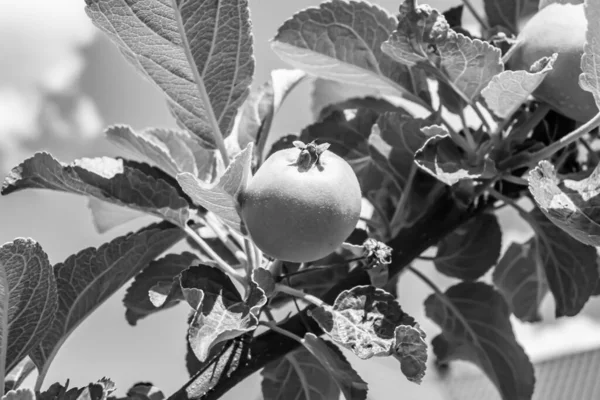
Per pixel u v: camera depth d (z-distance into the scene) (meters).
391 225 0.49
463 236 0.52
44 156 0.44
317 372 0.49
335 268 0.49
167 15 0.42
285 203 0.39
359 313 0.40
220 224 0.48
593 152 0.49
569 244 0.49
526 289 0.58
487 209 0.50
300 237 0.39
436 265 0.53
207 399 0.42
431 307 0.53
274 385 0.49
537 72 0.43
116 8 0.42
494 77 0.44
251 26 0.43
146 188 0.45
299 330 0.43
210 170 0.50
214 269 0.41
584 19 0.44
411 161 0.49
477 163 0.46
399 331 0.39
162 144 0.50
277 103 0.49
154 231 0.45
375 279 0.43
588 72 0.41
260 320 0.43
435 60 0.45
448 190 0.48
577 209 0.41
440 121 0.48
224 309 0.40
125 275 0.46
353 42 0.47
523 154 0.45
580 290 0.48
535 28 0.45
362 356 0.39
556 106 0.45
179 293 0.41
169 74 0.44
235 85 0.44
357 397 0.42
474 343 0.53
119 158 0.49
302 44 0.47
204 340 0.38
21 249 0.40
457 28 0.50
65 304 0.45
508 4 0.51
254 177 0.40
